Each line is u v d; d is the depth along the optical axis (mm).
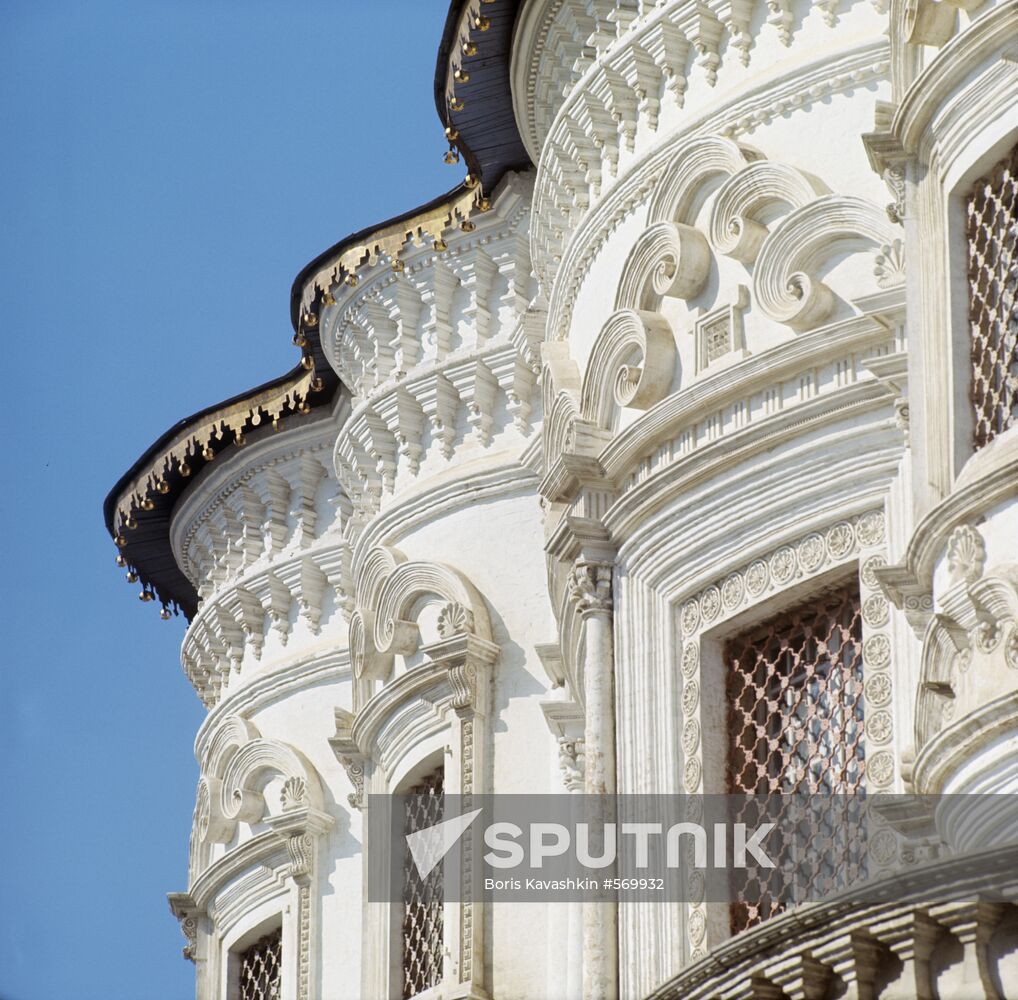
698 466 48406
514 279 64062
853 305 47062
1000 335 40062
